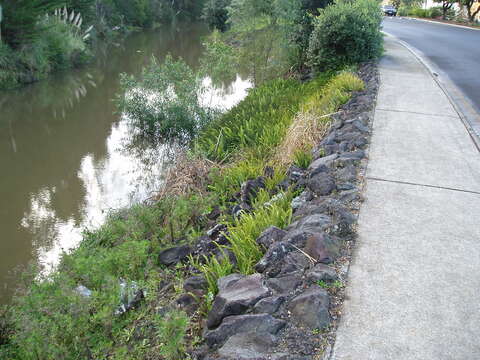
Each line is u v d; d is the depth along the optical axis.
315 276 3.18
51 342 2.99
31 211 7.07
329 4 14.09
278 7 14.45
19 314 3.36
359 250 3.58
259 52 15.49
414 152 5.72
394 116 7.22
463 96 9.34
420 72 11.01
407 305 2.99
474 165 5.37
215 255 4.10
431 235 3.84
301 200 4.63
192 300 3.43
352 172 4.95
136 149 10.06
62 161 9.40
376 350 2.62
